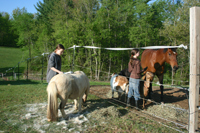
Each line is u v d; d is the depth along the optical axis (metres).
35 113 4.54
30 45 30.59
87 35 21.52
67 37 23.02
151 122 4.22
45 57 29.31
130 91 5.21
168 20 18.75
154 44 21.78
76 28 22.47
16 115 4.36
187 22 15.55
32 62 29.23
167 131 3.73
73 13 24.11
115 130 3.73
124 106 5.59
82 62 25.78
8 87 8.73
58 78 3.97
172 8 20.55
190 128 3.22
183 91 8.41
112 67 24.81
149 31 19.48
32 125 3.80
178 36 16.08
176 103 6.16
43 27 30.89
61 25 25.89
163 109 5.10
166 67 19.53
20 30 30.73
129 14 21.45
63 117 4.17
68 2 28.81
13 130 3.53
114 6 21.38
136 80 5.01
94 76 22.72
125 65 24.45
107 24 21.52
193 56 3.10
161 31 18.42
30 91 7.50
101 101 6.04
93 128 3.78
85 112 4.75
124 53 23.19
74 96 4.36
